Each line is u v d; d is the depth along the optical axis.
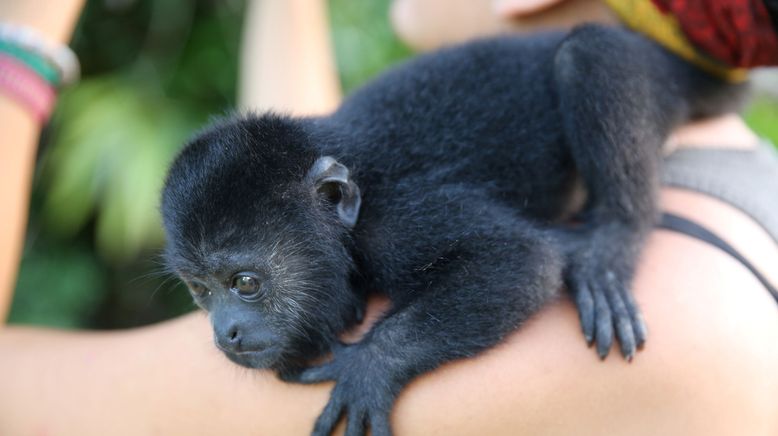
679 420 0.74
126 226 1.07
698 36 0.80
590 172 0.82
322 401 0.77
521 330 0.76
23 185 0.81
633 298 0.76
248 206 0.79
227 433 0.76
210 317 0.80
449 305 0.77
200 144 0.80
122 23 1.25
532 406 0.75
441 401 0.75
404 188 0.81
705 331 0.75
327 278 0.80
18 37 0.81
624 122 0.81
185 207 0.80
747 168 0.81
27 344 0.79
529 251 0.78
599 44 0.82
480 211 0.80
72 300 1.23
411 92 0.83
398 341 0.77
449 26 0.90
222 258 0.79
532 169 0.83
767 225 0.79
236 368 0.77
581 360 0.75
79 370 0.78
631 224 0.80
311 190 0.80
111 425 0.77
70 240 1.25
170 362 0.77
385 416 0.76
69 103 1.12
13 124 0.81
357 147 0.82
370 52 1.23
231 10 1.23
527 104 0.83
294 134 0.81
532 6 0.86
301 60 0.94
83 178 1.08
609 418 0.74
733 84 0.84
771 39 0.79
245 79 0.97
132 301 1.31
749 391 0.75
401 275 0.80
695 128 0.84
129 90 1.17
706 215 0.79
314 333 0.80
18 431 0.77
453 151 0.82
